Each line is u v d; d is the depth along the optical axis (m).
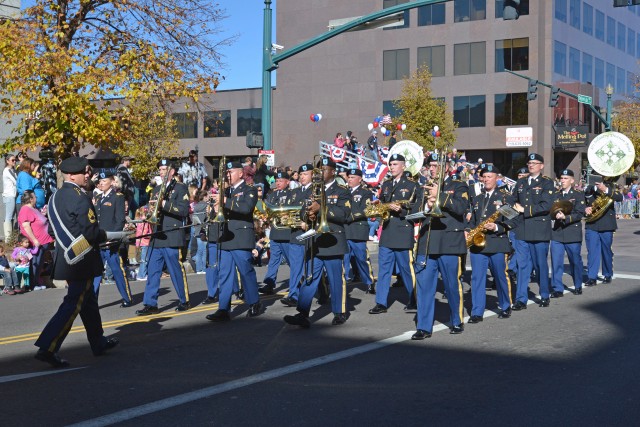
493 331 8.98
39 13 18.98
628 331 8.93
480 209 9.98
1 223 22.78
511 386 6.48
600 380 6.68
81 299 7.43
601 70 57.38
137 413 5.72
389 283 10.58
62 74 18.05
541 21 47.66
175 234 10.74
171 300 12.12
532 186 11.00
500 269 9.87
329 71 51.72
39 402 6.05
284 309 10.95
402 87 49.31
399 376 6.82
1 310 11.36
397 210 10.18
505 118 47.50
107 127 18.89
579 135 48.00
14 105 19.05
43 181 19.47
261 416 5.65
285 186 12.95
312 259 9.27
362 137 50.91
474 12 47.91
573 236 11.92
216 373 7.00
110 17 20.27
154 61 19.58
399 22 17.00
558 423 5.50
